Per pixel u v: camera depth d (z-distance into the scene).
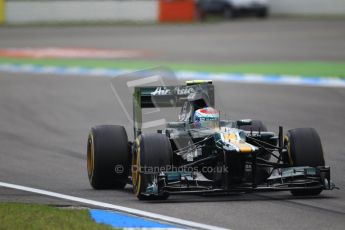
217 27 165.25
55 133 57.38
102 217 29.67
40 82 90.00
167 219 29.09
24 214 29.78
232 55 114.19
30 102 74.31
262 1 183.25
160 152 32.38
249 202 32.19
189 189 32.12
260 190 31.53
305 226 27.86
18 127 60.59
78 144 52.47
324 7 189.38
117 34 153.75
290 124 57.88
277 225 28.03
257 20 180.50
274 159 43.12
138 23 180.38
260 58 108.56
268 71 92.38
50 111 68.62
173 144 34.84
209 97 34.78
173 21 182.38
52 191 36.19
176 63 105.19
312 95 72.94
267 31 151.38
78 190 36.50
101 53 121.62
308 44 125.50
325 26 156.62
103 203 32.66
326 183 32.62
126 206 31.84
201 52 119.62
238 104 68.38
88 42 139.75
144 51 123.38
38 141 53.97
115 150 35.91
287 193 34.22
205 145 33.62
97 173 35.88
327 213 30.03
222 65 101.12
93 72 98.69
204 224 28.23
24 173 41.91
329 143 49.78
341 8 187.50
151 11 183.12
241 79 86.69
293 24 164.75
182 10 182.75
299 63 99.56
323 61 100.81
